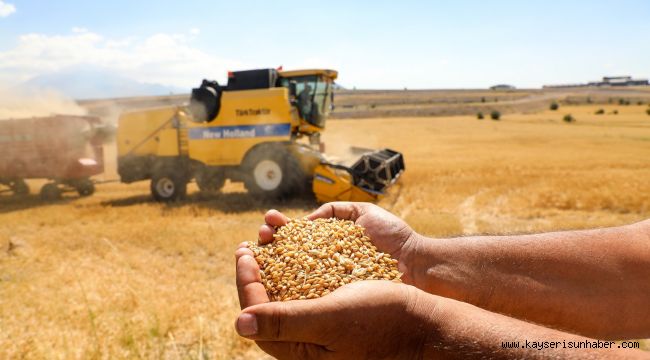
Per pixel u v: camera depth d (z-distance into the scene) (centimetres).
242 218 1225
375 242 271
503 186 1662
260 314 161
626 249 210
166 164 1588
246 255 246
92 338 482
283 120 1437
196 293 661
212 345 494
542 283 213
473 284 226
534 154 3225
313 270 237
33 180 2342
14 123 1753
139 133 1636
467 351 141
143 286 675
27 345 463
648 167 2330
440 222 1080
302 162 1444
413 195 1507
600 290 204
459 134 5391
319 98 1549
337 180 1341
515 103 13050
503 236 242
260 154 1451
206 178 1559
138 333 499
